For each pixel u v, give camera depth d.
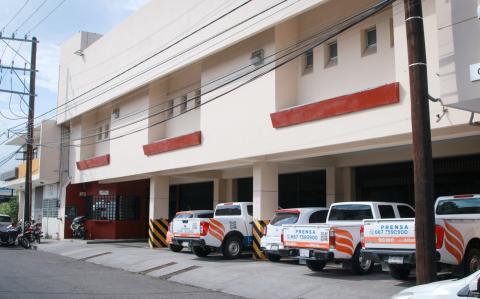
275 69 16.36
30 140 31.14
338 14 15.73
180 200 31.14
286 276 13.98
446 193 16.69
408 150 17.16
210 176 25.80
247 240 18.77
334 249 13.07
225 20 17.95
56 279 14.58
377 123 12.89
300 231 13.88
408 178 17.83
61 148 33.81
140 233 32.09
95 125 31.09
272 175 18.20
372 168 19.17
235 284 13.60
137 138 24.62
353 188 19.62
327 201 19.77
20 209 49.50
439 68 10.03
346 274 14.05
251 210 19.27
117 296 11.80
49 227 35.50
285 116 15.61
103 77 27.27
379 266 15.23
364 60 14.97
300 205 21.97
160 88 24.17
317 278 13.41
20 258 21.17
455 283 6.11
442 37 10.02
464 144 15.49
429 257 8.80
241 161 18.59
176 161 21.30
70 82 31.67
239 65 17.98
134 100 25.19
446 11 10.00
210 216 21.03
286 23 16.67
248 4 16.91
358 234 13.70
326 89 15.98
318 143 14.53
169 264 17.75
